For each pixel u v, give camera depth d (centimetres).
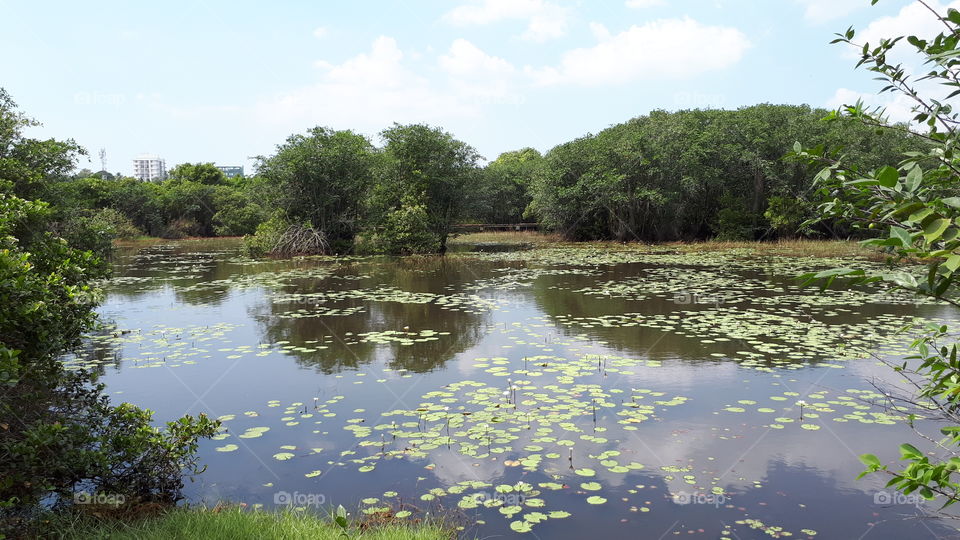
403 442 496
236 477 439
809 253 2123
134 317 1070
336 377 684
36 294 388
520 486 413
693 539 350
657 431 509
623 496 402
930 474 139
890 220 155
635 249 2603
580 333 893
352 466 454
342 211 2722
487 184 2898
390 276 1706
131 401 608
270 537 329
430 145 2644
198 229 4638
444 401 593
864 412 545
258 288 1452
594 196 3117
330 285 1502
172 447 425
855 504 389
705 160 2789
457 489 414
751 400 582
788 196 2542
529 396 603
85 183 3791
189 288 1457
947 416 178
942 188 171
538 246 3003
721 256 2155
